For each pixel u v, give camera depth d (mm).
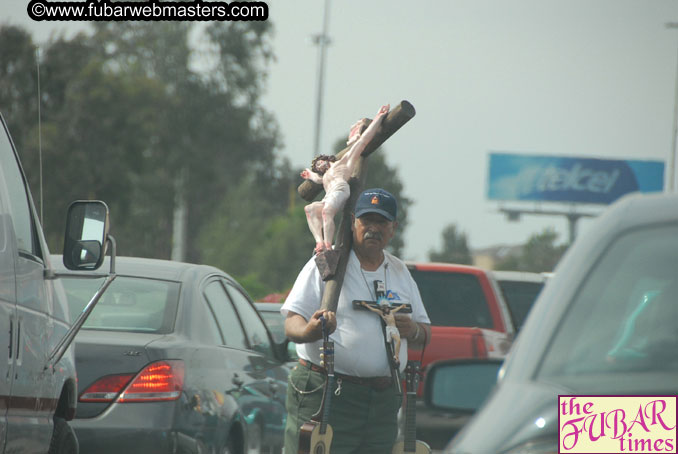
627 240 7309
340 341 14938
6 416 12273
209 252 188250
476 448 6418
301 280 15305
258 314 23828
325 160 15734
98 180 123625
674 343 6766
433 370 8641
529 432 6391
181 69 133875
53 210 121500
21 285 12906
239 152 145000
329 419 14953
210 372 19156
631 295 7035
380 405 15102
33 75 116375
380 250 15242
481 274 26625
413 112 15336
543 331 7074
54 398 14547
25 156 118500
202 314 19625
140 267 20031
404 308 15148
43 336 13820
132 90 126188
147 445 17297
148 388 17531
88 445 17203
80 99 121938
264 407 22078
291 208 190750
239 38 135500
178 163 131625
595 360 6785
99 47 130125
